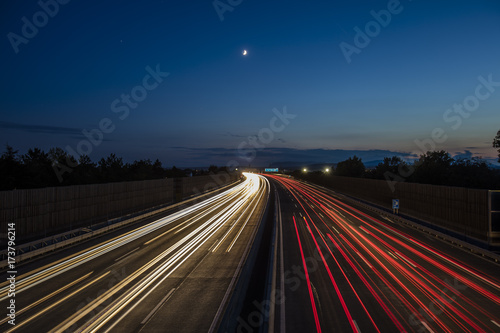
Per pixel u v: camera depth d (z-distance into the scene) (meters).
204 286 16.83
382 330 12.00
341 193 78.75
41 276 18.75
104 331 11.85
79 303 14.52
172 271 19.52
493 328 12.15
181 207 56.03
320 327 12.27
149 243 27.89
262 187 103.88
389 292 16.05
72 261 22.11
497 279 18.20
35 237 28.36
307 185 113.31
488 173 53.50
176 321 12.66
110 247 26.45
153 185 53.97
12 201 26.55
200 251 24.75
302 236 30.58
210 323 12.50
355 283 17.41
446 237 29.02
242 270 19.70
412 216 40.81
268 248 25.66
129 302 14.62
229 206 56.66
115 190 41.94
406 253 24.17
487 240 25.55
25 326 12.28
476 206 27.28
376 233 32.12
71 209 33.41
